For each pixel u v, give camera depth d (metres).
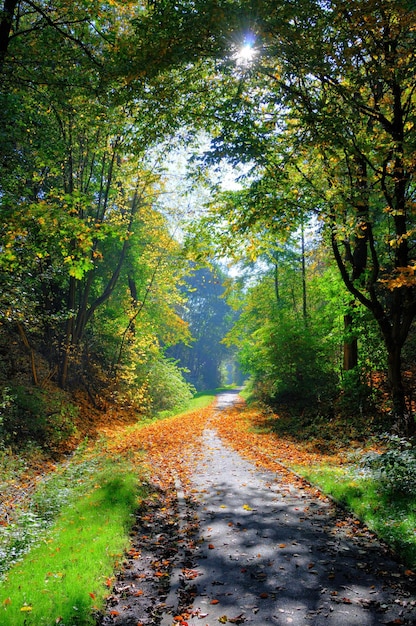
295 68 9.24
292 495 8.79
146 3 9.88
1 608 4.15
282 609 4.49
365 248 15.05
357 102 9.89
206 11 7.67
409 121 10.05
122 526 6.74
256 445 14.78
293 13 8.00
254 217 10.73
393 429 11.31
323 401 18.44
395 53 8.67
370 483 8.14
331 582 5.02
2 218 8.19
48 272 11.23
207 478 10.41
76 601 4.41
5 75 9.55
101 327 23.66
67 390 18.14
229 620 4.33
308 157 10.70
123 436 16.25
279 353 19.95
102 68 9.36
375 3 7.89
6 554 5.79
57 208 8.81
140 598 4.86
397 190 9.93
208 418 24.30
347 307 15.28
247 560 5.69
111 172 17.78
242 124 9.89
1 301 9.87
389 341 11.48
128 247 23.27
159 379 27.84
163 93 9.55
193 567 5.58
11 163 9.77
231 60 8.52
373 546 6.01
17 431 12.33
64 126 15.27
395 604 4.50
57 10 10.37
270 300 28.52
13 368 15.30
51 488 8.91
